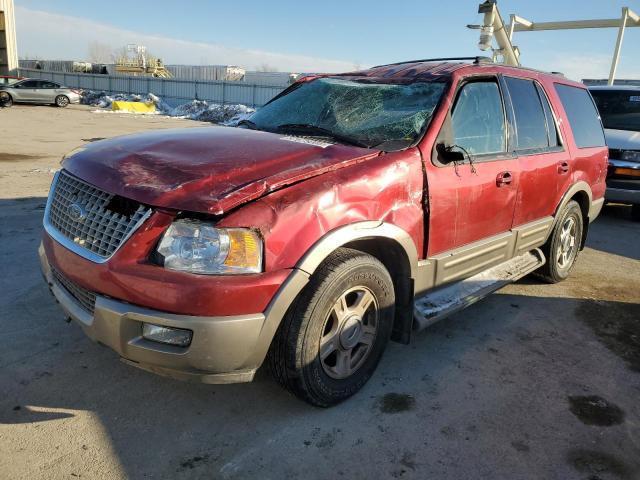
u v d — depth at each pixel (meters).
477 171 3.46
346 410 2.89
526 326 4.16
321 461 2.48
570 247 5.16
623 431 2.88
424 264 3.20
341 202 2.63
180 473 2.35
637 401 3.19
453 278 3.52
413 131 3.21
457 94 3.44
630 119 8.58
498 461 2.57
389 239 2.90
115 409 2.76
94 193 2.64
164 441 2.55
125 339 2.37
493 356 3.63
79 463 2.36
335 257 2.69
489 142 3.69
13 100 26.83
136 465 2.38
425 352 3.62
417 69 3.79
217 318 2.28
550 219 4.55
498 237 3.85
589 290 5.06
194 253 2.28
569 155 4.62
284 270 2.42
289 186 2.53
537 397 3.15
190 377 2.41
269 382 3.11
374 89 3.70
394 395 3.07
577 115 4.99
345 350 2.87
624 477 2.53
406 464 2.50
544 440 2.75
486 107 3.71
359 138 3.25
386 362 3.45
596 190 5.29
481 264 3.78
